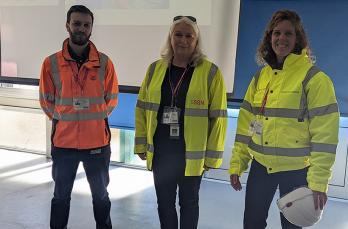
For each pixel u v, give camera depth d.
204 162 2.32
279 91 1.93
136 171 4.53
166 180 2.29
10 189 3.85
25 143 5.31
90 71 2.57
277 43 1.93
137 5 3.93
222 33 3.64
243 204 3.65
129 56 4.05
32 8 4.38
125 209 3.44
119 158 4.70
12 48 4.54
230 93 3.70
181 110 2.23
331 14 3.39
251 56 3.65
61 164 2.60
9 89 5.12
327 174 1.80
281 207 1.92
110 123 4.50
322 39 3.45
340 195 3.77
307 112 1.88
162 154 2.26
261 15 3.57
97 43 4.18
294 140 1.90
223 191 3.98
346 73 3.43
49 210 3.34
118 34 4.07
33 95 5.00
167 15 3.81
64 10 4.23
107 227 2.78
